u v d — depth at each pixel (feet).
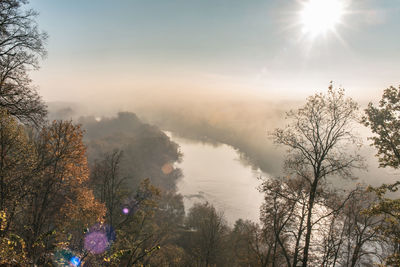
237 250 110.73
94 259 34.12
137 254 53.98
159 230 107.65
